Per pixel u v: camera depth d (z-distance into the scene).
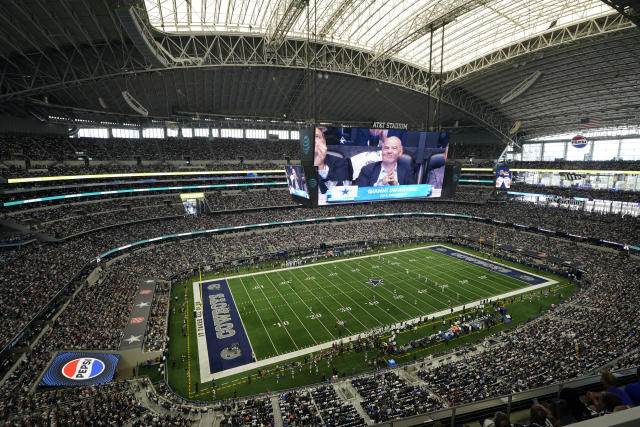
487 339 39.41
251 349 39.62
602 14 47.09
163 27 48.81
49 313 38.53
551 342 35.12
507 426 4.70
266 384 33.75
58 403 26.94
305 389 31.75
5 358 31.38
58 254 48.97
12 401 26.80
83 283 46.12
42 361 32.19
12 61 41.12
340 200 37.56
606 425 2.06
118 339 37.16
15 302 36.78
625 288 46.72
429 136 40.97
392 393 29.61
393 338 40.59
